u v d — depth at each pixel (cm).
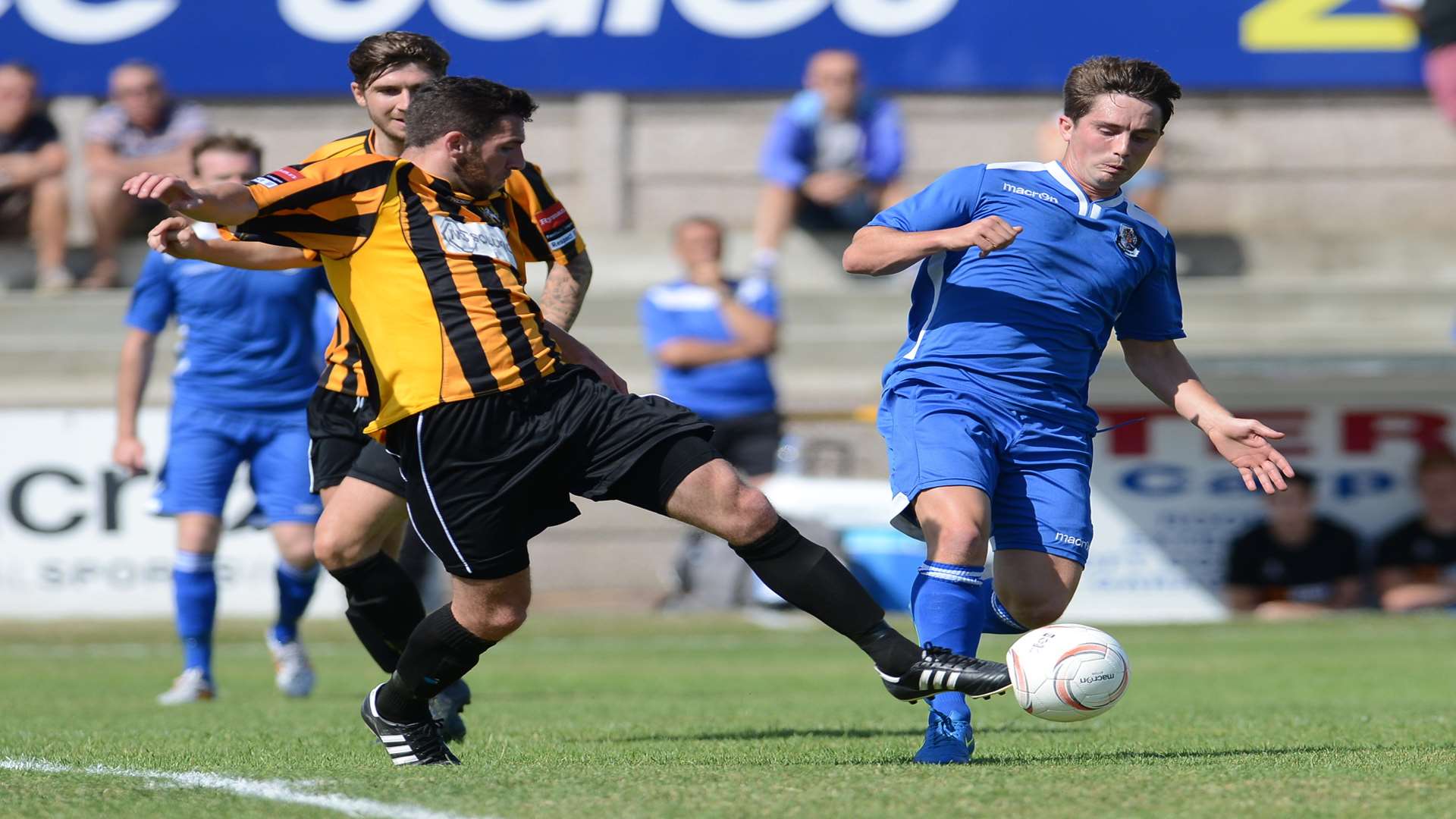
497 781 1300
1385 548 4344
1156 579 4297
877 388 5269
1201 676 2995
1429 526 4338
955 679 1355
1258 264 5834
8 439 4216
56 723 2106
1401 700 2475
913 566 4147
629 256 5712
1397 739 1728
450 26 5759
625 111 5828
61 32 5647
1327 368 4331
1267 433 1566
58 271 5519
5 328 5406
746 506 1340
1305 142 5938
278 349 2542
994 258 1552
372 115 1698
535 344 1349
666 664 3425
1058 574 1534
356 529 1653
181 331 2578
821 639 4059
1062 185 1564
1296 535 4316
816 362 5328
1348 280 5838
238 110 5738
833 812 1120
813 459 4588
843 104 5422
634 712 2286
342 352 1772
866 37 5762
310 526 2559
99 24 5659
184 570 2581
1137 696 2588
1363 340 5519
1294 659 3384
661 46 5769
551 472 1349
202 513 2577
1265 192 5944
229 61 5681
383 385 1339
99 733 1909
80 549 4241
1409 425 4334
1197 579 4306
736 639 4050
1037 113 5806
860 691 2770
